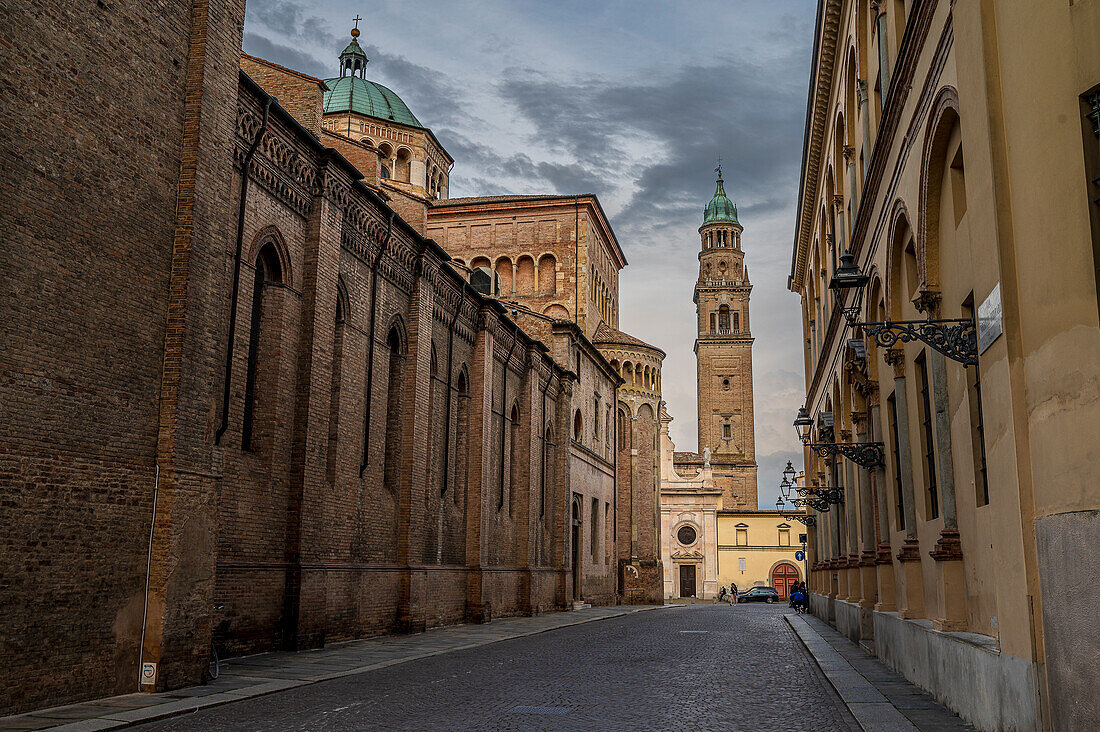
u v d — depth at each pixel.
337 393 22.70
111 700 12.40
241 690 13.58
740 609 55.03
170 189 14.38
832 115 26.70
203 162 14.83
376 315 25.23
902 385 16.86
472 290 32.69
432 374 29.80
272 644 19.36
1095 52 8.00
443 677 15.95
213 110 15.18
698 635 28.23
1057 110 8.47
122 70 13.41
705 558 80.50
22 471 11.43
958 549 13.41
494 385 35.78
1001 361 9.77
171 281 14.29
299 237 21.02
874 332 11.42
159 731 10.40
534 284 56.81
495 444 35.59
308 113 26.58
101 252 12.88
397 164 53.38
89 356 12.60
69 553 12.10
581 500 49.19
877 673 16.59
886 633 18.05
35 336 11.71
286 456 20.30
